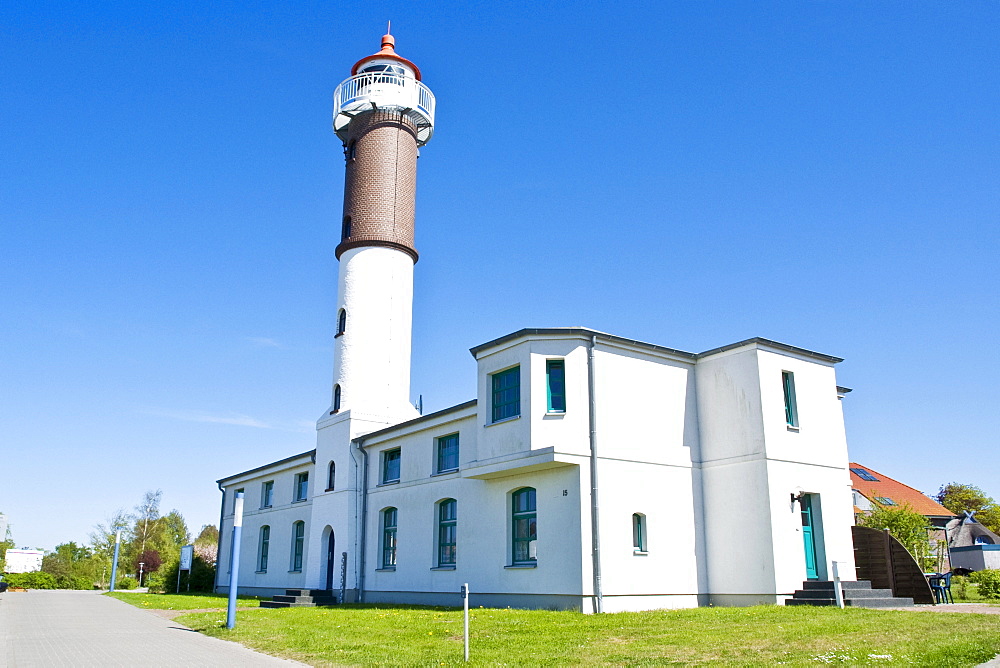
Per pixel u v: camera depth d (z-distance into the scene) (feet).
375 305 99.45
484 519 74.13
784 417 69.97
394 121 105.70
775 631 44.34
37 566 291.58
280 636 49.42
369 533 91.09
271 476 124.16
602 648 39.88
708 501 71.97
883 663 33.06
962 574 97.96
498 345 71.26
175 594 131.95
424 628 51.16
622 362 70.64
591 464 65.57
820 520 69.46
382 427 96.58
